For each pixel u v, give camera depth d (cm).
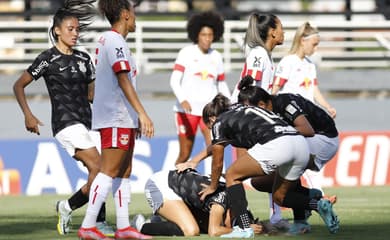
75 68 3070
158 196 2927
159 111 6384
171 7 9900
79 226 3294
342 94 7531
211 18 4397
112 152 2698
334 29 7444
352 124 6619
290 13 7169
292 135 2731
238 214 2769
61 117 3047
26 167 5100
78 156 3047
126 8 2703
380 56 7194
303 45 3978
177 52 7469
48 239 2847
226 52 6731
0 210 4047
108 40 2675
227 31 6719
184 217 2878
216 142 2759
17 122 6228
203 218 2983
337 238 2798
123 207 2780
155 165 5181
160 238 2808
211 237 2798
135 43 6800
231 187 2764
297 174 2788
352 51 7681
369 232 2980
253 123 2733
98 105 2706
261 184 3034
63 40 3081
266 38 3422
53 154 5116
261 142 2712
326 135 3038
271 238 2786
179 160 4447
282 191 2845
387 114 6631
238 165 2747
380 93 7444
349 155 5275
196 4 8750
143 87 6712
